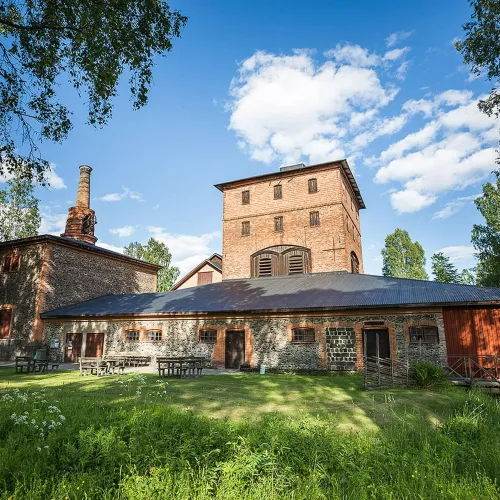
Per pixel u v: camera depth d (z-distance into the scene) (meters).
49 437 5.93
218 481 4.94
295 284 24.47
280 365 19.16
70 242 28.80
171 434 6.37
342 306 18.17
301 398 11.23
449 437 7.06
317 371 18.34
